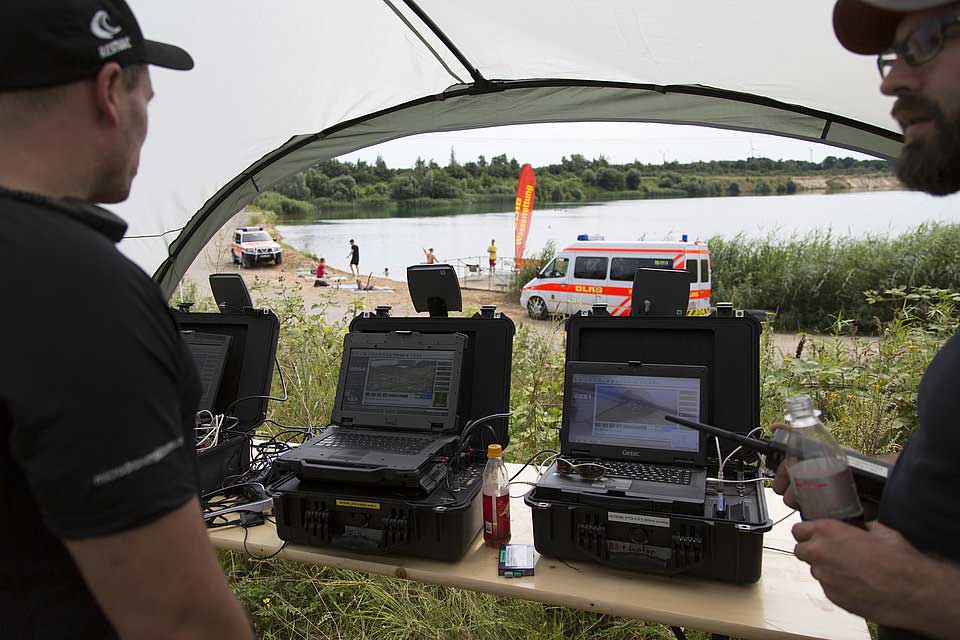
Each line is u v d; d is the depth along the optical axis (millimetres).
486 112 3820
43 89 821
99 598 818
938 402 1043
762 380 4668
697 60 3012
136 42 938
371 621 2895
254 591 3023
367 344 2338
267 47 3143
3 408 770
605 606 1685
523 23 2961
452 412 2133
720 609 1640
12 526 823
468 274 19422
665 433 1987
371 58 3377
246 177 4133
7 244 758
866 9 1137
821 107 3143
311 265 20938
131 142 952
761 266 13258
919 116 1053
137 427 785
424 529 1890
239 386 2627
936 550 1035
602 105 3594
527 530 2123
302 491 1970
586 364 2137
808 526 1160
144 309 839
